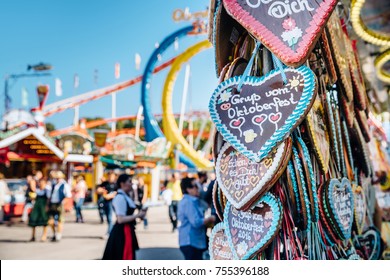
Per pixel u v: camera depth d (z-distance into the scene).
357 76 2.38
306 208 1.44
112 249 3.93
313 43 1.42
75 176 20.16
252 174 1.43
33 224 7.70
